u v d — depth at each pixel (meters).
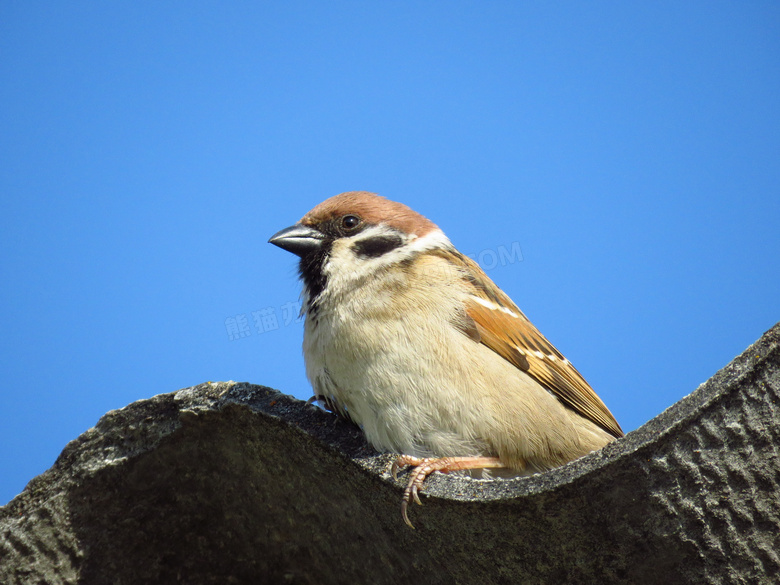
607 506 4.61
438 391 7.15
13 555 6.52
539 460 7.47
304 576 6.84
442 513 5.13
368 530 6.00
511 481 4.88
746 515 4.44
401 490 5.33
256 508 6.57
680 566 4.62
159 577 6.94
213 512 6.71
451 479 5.18
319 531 6.43
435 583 5.82
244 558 6.89
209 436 6.24
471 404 7.18
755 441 4.41
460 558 5.34
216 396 6.12
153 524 6.71
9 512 6.55
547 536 4.84
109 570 6.74
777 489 4.40
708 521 4.48
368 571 6.34
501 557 5.10
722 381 4.52
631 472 4.52
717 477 4.45
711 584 4.56
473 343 7.52
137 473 6.43
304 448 5.85
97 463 6.41
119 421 6.42
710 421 4.47
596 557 4.79
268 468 6.25
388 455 5.57
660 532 4.58
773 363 4.43
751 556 4.46
